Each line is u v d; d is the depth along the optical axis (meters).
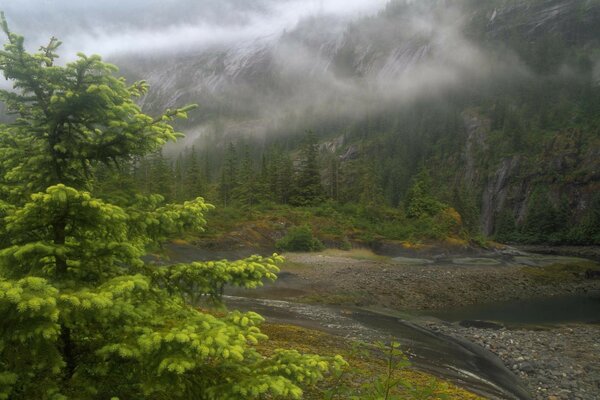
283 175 62.91
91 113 4.54
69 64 4.30
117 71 4.55
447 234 53.59
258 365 4.28
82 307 3.73
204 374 4.14
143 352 3.74
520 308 29.67
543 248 80.50
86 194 3.87
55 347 3.89
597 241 82.06
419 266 40.28
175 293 4.70
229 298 21.70
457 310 28.36
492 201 116.38
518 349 17.73
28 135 4.70
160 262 16.83
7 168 4.64
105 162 4.78
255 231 44.47
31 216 4.11
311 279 30.22
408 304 28.59
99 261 4.43
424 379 10.73
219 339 3.67
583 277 42.66
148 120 4.67
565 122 127.00
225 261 4.75
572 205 103.69
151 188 43.91
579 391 13.62
